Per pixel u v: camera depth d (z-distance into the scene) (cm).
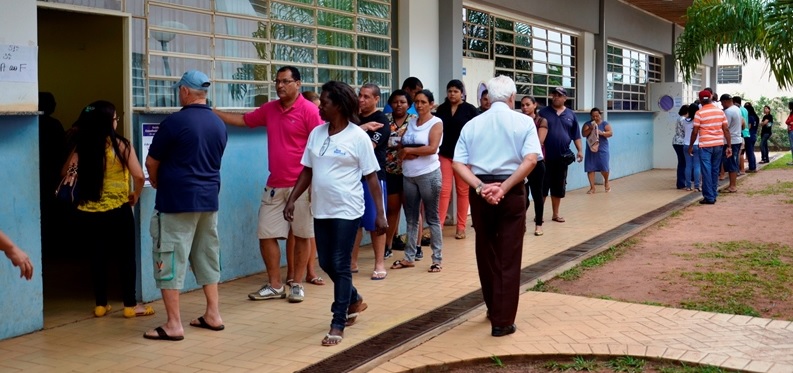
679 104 2217
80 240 931
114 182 651
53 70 763
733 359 533
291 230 746
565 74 1692
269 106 724
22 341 596
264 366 538
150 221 658
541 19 1490
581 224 1175
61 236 928
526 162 586
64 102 774
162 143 585
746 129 2048
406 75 1103
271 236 721
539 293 738
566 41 1695
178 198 589
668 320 635
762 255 902
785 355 542
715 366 520
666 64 2370
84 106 754
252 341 597
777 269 828
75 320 658
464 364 548
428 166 836
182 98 612
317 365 537
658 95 2242
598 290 750
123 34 705
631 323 628
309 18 939
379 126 761
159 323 650
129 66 706
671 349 556
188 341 598
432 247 846
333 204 587
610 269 847
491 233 610
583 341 581
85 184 642
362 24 1034
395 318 657
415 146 840
